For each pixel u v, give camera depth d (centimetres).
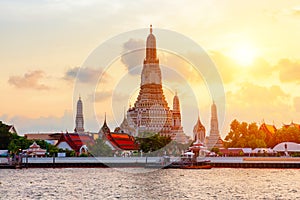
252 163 11506
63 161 12112
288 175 8919
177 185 6806
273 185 6869
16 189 6531
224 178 8156
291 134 15538
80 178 8312
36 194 5903
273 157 12075
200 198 5325
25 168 11750
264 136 15912
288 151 13425
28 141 13900
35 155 12938
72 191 6178
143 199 5231
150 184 6925
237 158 11775
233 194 5747
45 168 11762
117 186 6719
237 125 15825
